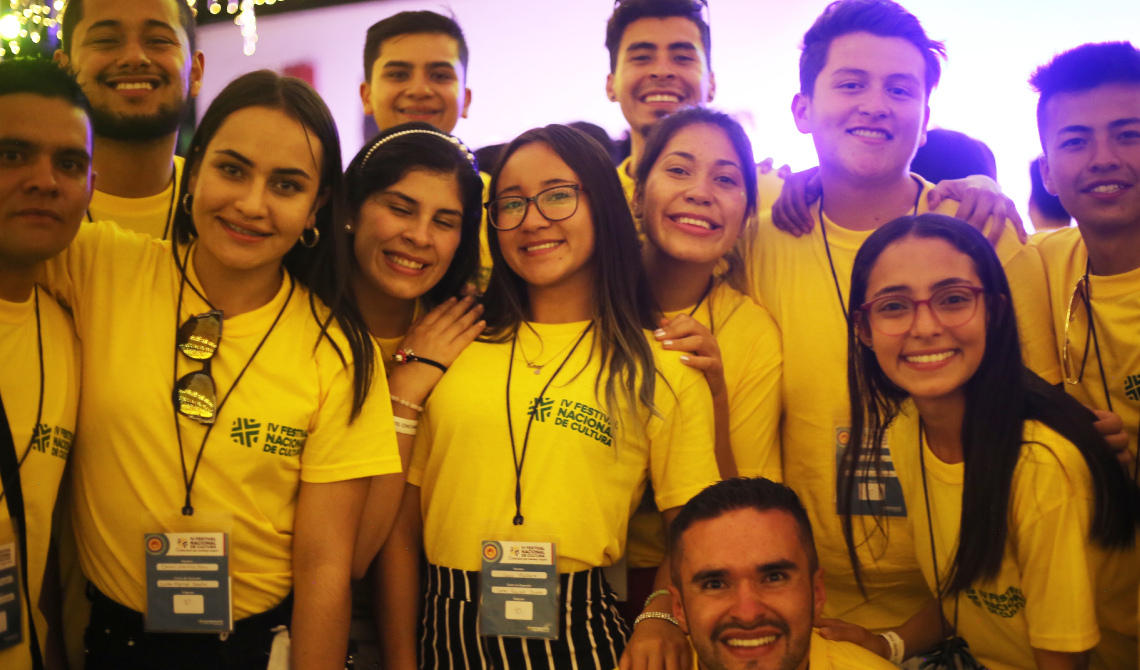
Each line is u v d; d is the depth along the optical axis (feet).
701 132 7.45
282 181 5.81
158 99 7.96
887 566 7.60
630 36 10.14
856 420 7.11
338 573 6.09
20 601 5.54
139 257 6.14
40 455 5.62
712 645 5.69
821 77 7.91
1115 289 7.25
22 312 5.65
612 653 6.42
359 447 6.20
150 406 5.76
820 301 7.93
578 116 14.87
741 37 13.98
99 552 5.87
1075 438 6.08
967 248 6.28
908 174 8.23
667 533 6.80
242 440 5.86
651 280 7.88
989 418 6.17
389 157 6.70
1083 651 5.89
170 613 5.80
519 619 6.26
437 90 10.62
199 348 5.88
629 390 6.57
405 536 6.90
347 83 15.14
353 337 6.28
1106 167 6.97
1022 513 5.99
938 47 7.93
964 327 6.15
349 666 6.53
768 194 9.32
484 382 6.70
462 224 7.06
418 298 7.52
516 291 7.21
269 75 5.97
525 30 14.88
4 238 5.32
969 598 6.59
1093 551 6.07
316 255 6.45
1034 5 12.57
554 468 6.42
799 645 5.66
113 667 5.90
